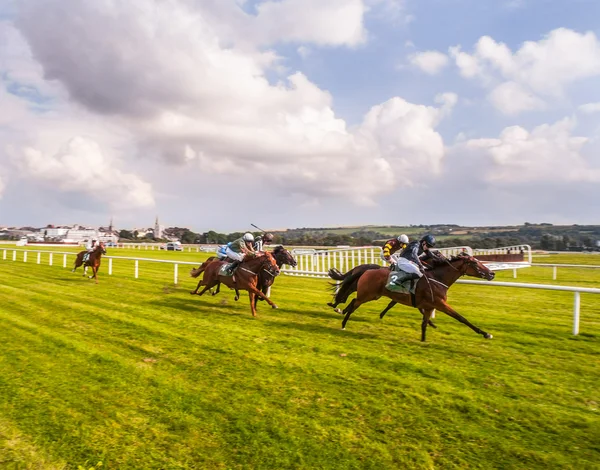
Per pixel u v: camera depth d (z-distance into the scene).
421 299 7.19
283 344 7.13
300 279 16.86
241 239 9.70
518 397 4.93
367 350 6.74
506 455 3.78
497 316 9.34
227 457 3.80
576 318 7.55
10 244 60.59
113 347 7.01
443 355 6.48
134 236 131.25
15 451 3.91
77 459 3.78
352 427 4.28
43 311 9.95
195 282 15.74
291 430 4.23
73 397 5.02
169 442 4.04
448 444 3.96
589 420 4.37
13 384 5.40
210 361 6.28
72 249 47.91
